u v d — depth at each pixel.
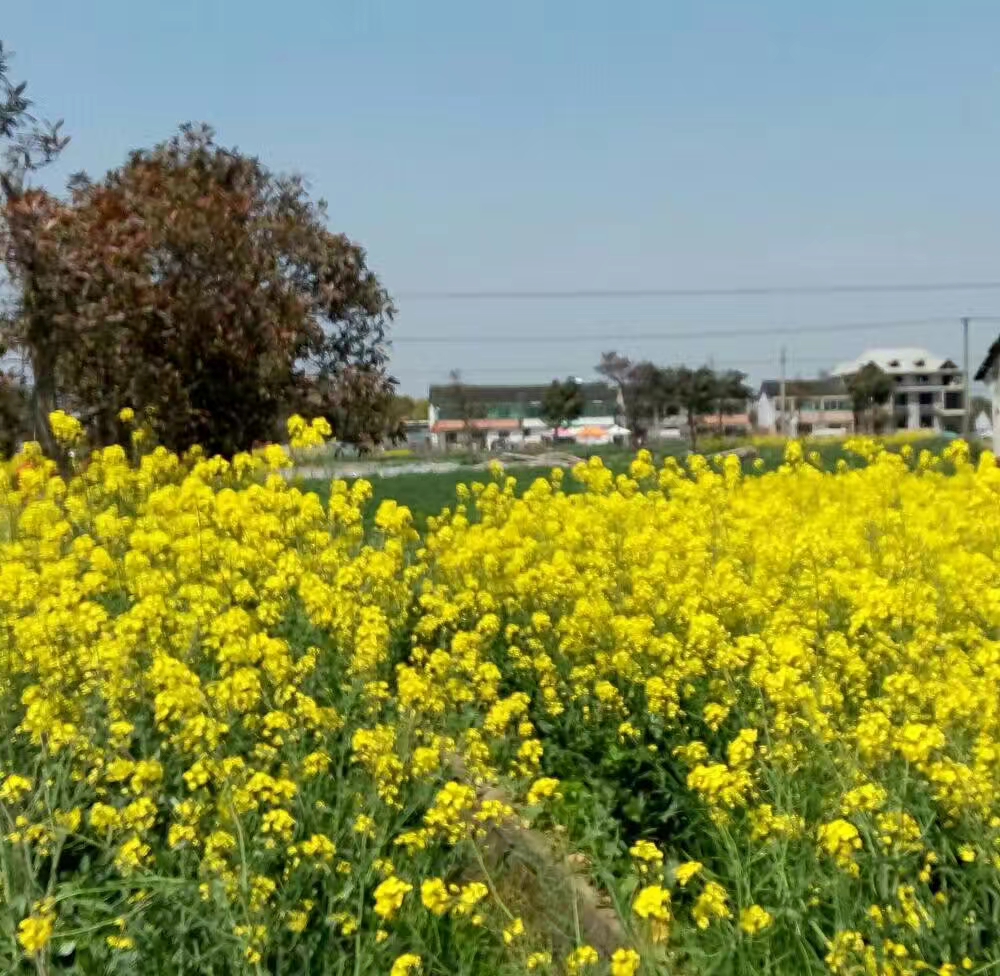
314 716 5.46
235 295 13.29
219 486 11.44
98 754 5.21
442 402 101.50
